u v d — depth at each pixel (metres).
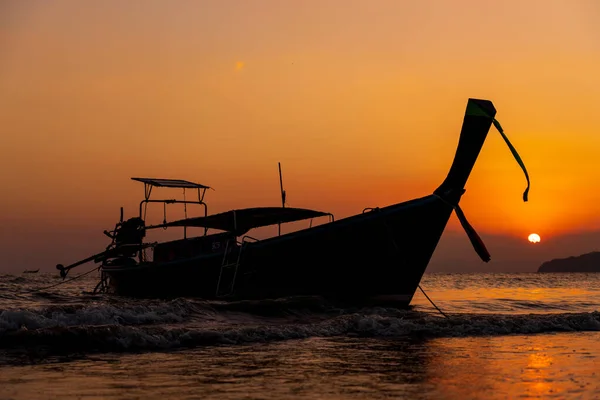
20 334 12.48
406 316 18.84
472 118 19.22
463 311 23.53
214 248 22.45
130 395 8.62
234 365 10.93
